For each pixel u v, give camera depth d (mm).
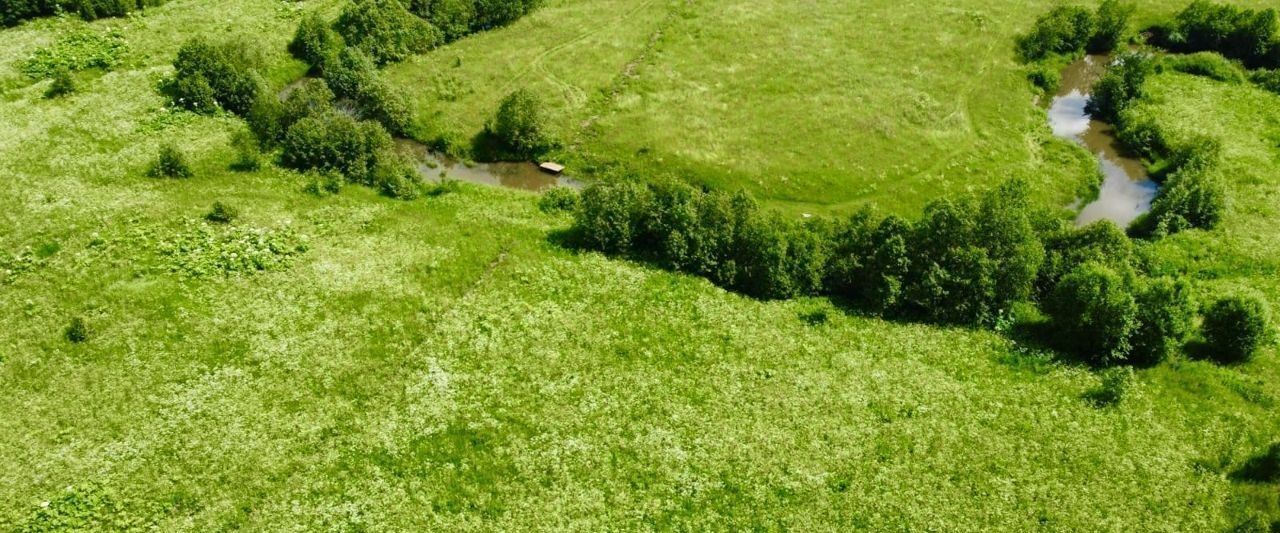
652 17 74375
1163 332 40531
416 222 50594
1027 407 38812
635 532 32562
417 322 42531
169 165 52062
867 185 56562
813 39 71688
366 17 66625
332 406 37406
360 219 50156
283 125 57125
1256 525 32656
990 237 44188
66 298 42031
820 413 38156
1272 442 36812
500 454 35656
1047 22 71188
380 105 59750
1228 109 64875
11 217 47156
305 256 46344
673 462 35500
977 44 71562
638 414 37812
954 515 33594
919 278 44469
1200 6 72562
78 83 60281
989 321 44469
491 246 48812
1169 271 48094
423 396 38188
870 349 42281
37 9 67312
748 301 45719
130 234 46500
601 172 57719
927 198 55781
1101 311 40875
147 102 58562
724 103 63469
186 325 41031
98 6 68438
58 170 51500
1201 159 55938
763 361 41188
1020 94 66688
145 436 35406
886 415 38156
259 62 62062
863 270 45719
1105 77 65375
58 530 31328
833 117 62188
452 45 70000
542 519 32969
